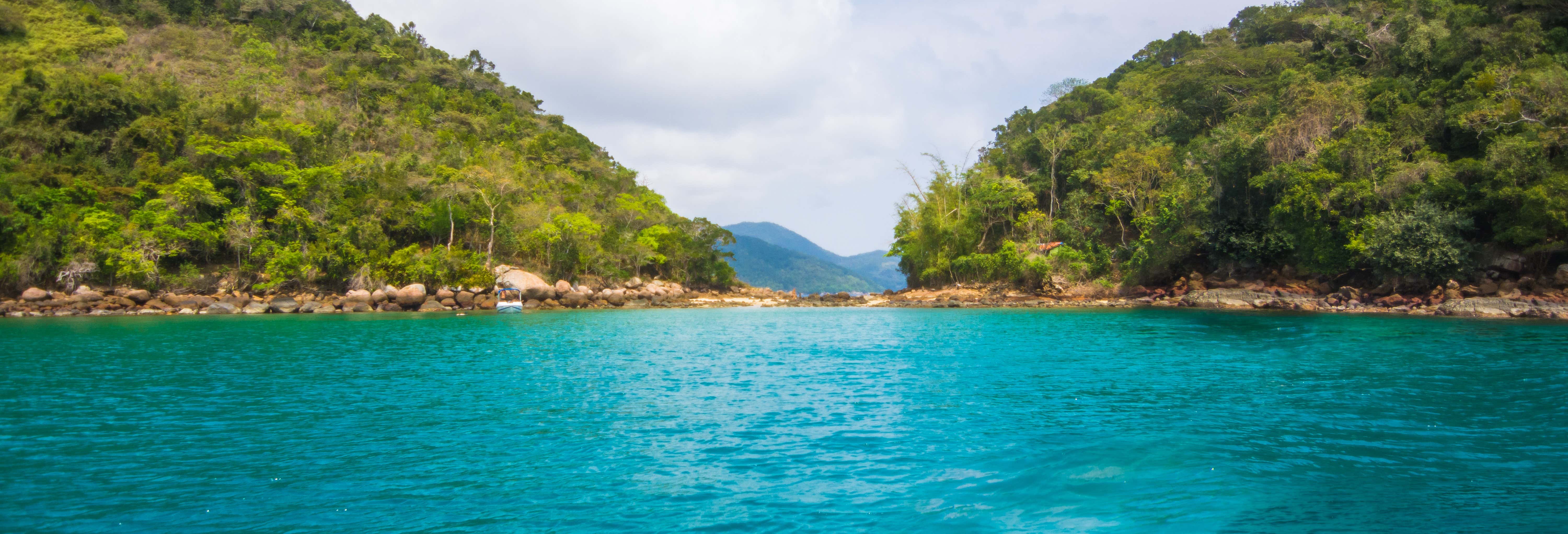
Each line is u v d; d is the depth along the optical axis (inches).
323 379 812.6
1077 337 1253.1
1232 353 989.8
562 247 2824.8
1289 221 2028.8
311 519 354.6
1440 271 1740.9
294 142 2751.0
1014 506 363.3
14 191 2215.8
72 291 2071.9
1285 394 673.0
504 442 510.0
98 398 685.9
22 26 3863.2
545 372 865.5
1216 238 2190.0
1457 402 623.8
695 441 509.7
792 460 454.9
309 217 2427.4
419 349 1134.4
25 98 2721.5
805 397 682.8
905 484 404.8
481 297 2390.5
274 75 4010.8
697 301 2839.6
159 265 2269.9
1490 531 320.8
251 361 967.6
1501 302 1614.2
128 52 4018.2
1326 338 1170.6
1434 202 1791.3
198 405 652.7
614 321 1854.1
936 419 574.2
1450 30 2292.1
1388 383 725.9
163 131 2598.4
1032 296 2503.7
